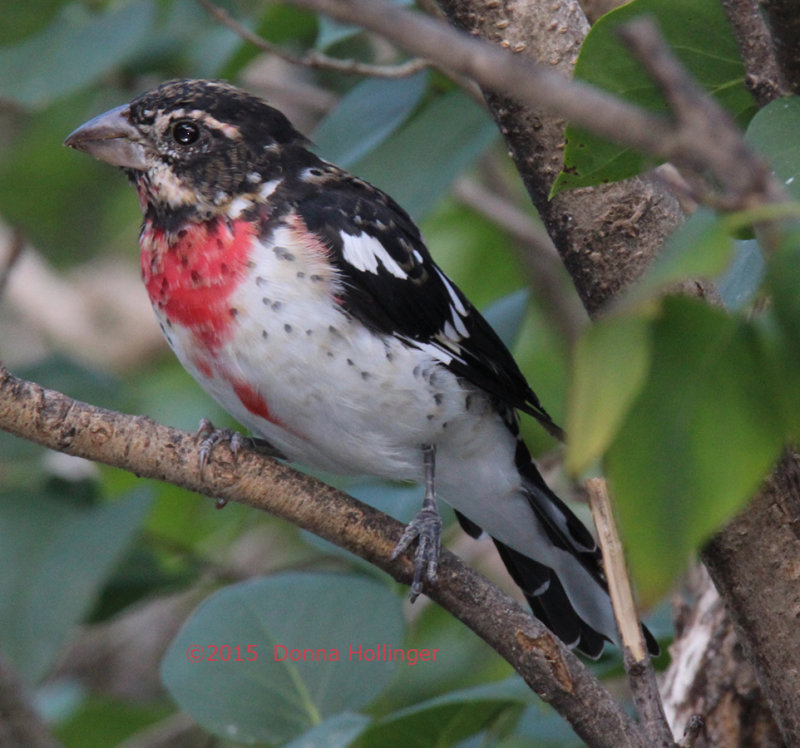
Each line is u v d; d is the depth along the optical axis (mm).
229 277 5352
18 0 7766
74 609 6148
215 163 5578
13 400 4211
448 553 4457
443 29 2041
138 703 7891
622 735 4070
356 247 5488
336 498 4473
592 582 5984
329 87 9234
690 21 3684
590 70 3482
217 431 5781
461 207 9422
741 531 3963
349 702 5410
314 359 5340
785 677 4016
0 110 9234
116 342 11172
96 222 10609
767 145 3371
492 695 4980
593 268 4207
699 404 2133
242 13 8609
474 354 5742
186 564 7520
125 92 9289
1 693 5020
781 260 2072
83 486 6652
